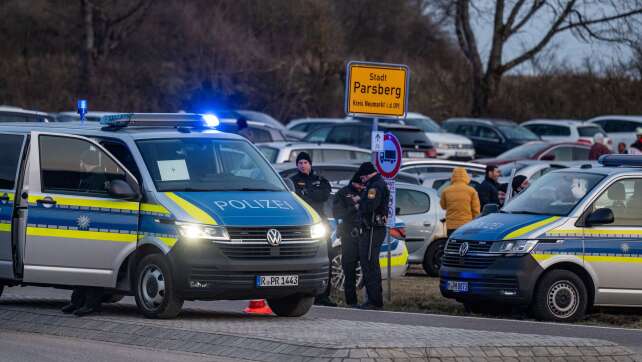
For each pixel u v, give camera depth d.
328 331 31.86
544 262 40.81
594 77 157.88
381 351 27.58
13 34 165.25
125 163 36.16
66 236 36.09
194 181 36.06
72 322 33.84
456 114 162.62
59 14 165.50
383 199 44.81
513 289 40.81
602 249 41.34
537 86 160.00
